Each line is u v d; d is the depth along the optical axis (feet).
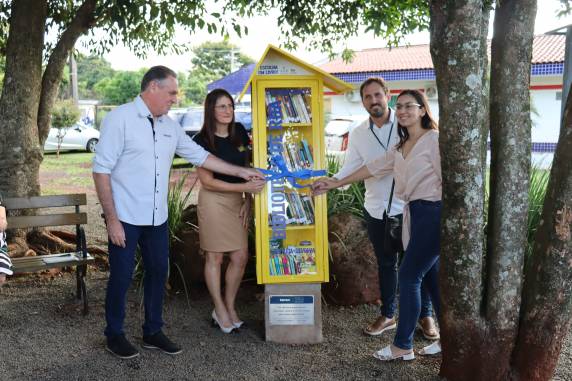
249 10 20.16
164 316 14.49
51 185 38.81
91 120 94.43
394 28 19.67
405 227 11.66
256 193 12.51
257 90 12.37
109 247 11.69
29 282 16.89
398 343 11.73
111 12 15.23
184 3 16.15
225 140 12.96
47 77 19.27
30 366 11.67
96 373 11.41
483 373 10.39
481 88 9.53
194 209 17.87
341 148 28.63
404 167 11.28
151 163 11.52
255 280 16.63
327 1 20.01
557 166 9.80
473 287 10.19
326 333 13.51
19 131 18.17
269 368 11.68
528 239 15.94
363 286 15.21
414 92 11.09
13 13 18.21
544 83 54.03
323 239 12.69
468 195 9.86
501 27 9.77
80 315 14.49
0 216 11.55
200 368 11.68
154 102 11.30
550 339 10.18
